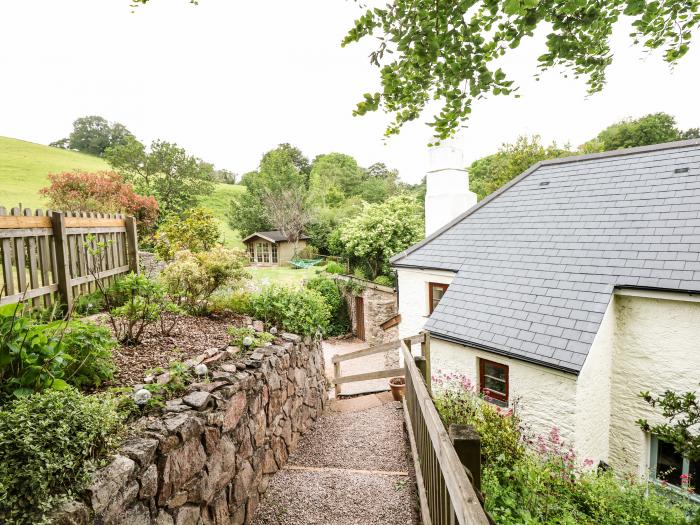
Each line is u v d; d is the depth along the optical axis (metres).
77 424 1.67
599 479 4.40
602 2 1.75
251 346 4.06
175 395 2.64
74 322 2.66
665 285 5.73
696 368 5.61
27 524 1.33
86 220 4.62
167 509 2.06
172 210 26.12
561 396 5.86
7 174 34.91
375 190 42.50
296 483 3.66
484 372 7.13
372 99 2.26
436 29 1.88
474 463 1.83
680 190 6.97
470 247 9.41
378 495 3.36
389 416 5.68
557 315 6.43
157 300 3.88
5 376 1.93
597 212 7.79
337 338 17.56
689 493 4.82
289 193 30.67
